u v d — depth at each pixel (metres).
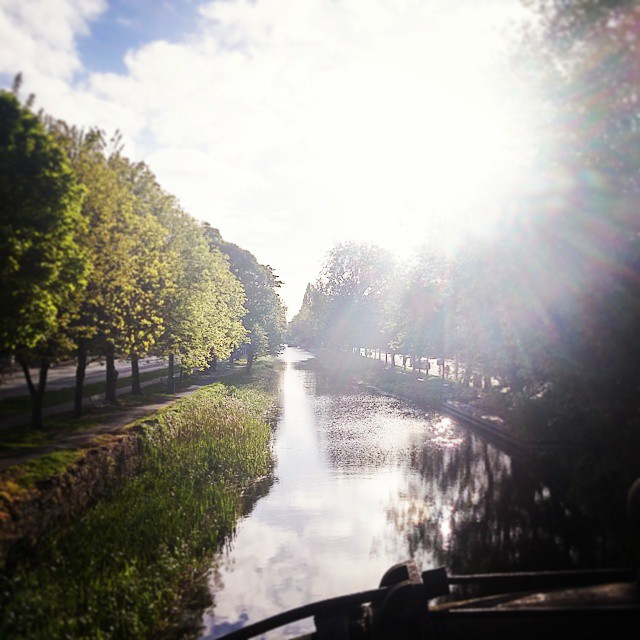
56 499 13.57
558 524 15.46
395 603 9.54
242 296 53.72
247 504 18.44
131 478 18.16
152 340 22.59
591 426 16.25
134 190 26.39
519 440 24.72
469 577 9.82
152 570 11.79
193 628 10.64
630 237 13.90
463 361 34.72
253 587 12.41
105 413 24.05
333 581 12.72
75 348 20.14
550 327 16.36
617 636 8.39
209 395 35.38
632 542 12.95
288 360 114.19
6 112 12.96
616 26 12.37
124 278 19.23
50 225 13.27
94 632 9.24
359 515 17.30
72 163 18.41
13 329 12.91
